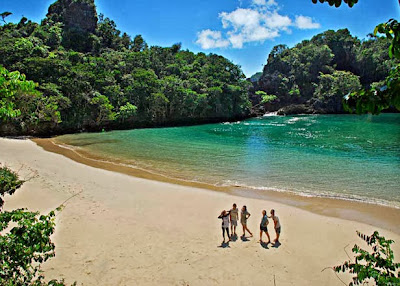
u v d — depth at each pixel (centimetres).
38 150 3023
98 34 8038
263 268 961
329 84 8031
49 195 1606
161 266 967
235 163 2444
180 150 3059
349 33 9456
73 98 4769
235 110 6938
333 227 1265
